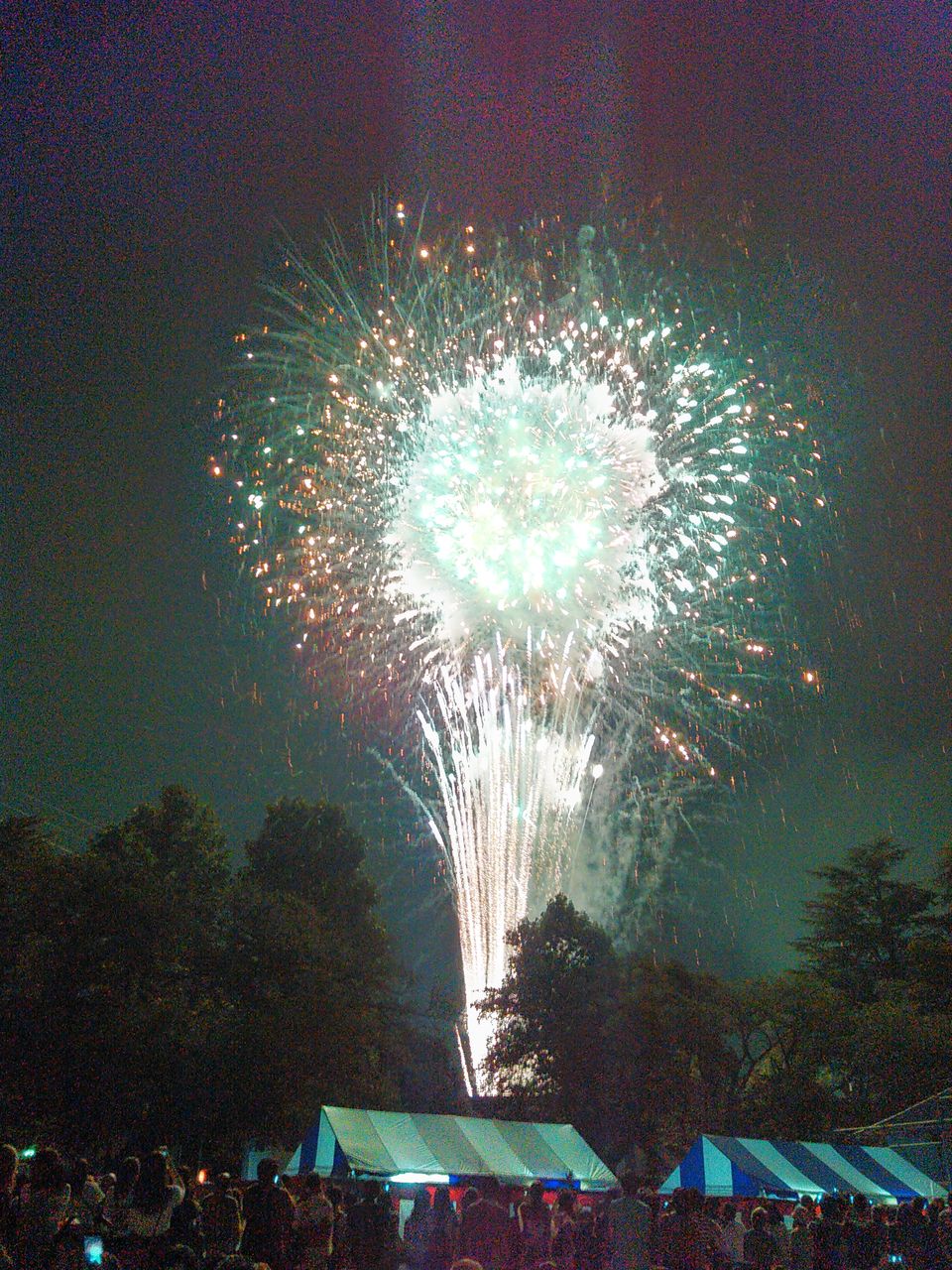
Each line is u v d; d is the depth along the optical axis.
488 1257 17.03
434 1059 53.59
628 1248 14.63
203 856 51.00
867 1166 28.23
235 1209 12.78
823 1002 50.75
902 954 73.00
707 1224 17.28
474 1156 24.27
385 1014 51.47
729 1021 47.72
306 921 46.12
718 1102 45.72
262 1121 39.38
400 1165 22.92
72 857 42.69
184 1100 38.59
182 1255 10.05
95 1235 10.48
